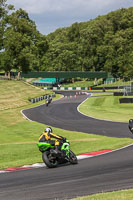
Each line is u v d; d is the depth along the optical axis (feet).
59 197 34.12
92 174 45.11
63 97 357.00
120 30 648.38
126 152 65.10
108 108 231.91
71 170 48.70
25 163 59.06
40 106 257.34
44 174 46.85
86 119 172.76
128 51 585.22
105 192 35.22
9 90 381.19
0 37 513.86
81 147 86.07
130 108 227.81
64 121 167.63
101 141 95.86
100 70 655.76
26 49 497.87
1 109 238.07
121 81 558.56
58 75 565.94
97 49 618.44
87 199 31.30
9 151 85.66
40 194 35.53
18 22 557.33
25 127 149.89
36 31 645.92
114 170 47.21
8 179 44.91
